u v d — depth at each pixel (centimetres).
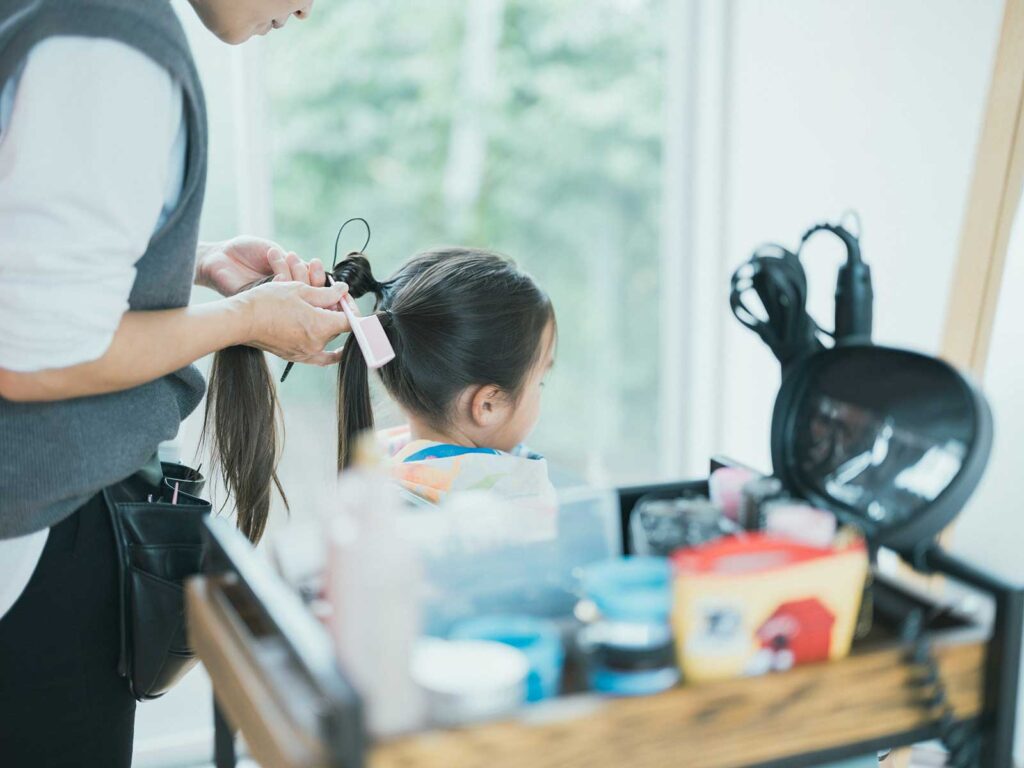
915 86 167
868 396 79
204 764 184
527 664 64
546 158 475
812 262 196
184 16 170
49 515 95
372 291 123
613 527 76
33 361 83
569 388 496
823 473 81
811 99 194
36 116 80
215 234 178
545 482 109
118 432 96
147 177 85
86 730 107
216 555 81
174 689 184
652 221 480
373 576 58
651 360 496
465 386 113
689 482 92
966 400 70
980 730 70
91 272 83
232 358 118
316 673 56
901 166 171
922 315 168
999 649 69
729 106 221
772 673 65
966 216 146
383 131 463
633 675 64
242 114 176
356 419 116
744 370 221
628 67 453
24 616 100
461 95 464
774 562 66
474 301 112
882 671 67
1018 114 139
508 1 451
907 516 72
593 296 493
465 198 481
